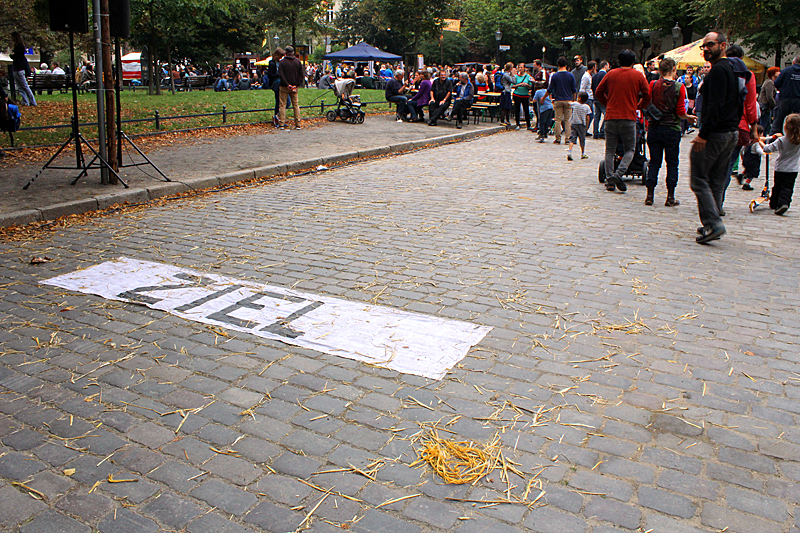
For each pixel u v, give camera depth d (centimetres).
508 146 1561
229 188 995
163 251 639
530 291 525
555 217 795
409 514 267
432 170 1175
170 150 1320
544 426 331
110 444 316
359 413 343
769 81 1509
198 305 494
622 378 381
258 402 355
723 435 323
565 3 4034
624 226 749
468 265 594
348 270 578
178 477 291
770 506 271
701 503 273
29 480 288
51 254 630
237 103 2320
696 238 690
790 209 860
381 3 4188
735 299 509
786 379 380
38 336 439
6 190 893
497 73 2306
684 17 4150
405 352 413
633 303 499
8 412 345
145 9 2639
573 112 1280
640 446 314
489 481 288
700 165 652
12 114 1265
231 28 4372
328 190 977
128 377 383
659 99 823
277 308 488
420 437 322
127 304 496
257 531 257
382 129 1806
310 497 278
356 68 5128
